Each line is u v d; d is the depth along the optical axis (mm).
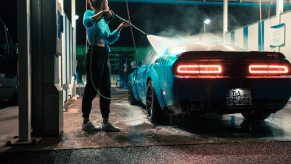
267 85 3551
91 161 2516
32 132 3426
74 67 8164
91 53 3678
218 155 2668
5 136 3488
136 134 3555
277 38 7566
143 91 5074
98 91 3707
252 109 3561
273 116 5016
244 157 2605
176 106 3588
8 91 6660
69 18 7910
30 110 3193
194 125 4168
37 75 3391
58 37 3490
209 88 3428
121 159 2566
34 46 3367
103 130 3734
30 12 3332
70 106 6324
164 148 2902
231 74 3477
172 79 3473
